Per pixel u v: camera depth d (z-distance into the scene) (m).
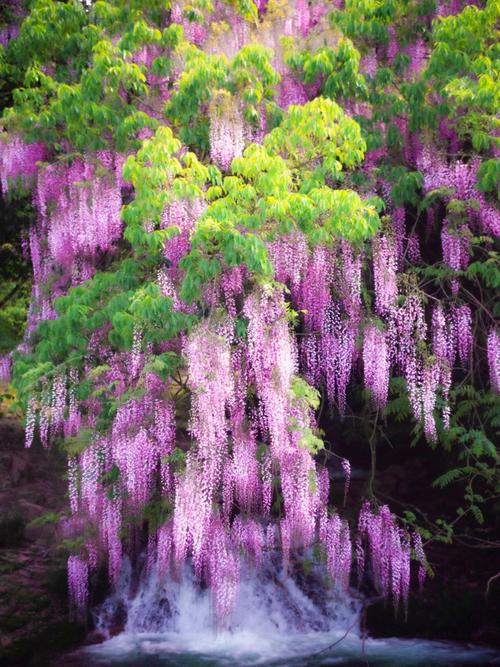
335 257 6.24
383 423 10.32
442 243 6.34
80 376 6.57
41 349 6.32
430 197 6.51
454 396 6.72
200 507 5.57
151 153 5.05
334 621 7.26
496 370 6.31
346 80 6.06
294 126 5.27
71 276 7.19
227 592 6.30
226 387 5.41
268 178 4.91
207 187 6.38
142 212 5.21
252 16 6.66
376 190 6.71
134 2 6.46
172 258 5.91
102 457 6.30
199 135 6.27
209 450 5.68
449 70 5.87
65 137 7.05
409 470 10.98
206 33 6.90
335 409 9.13
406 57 6.48
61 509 9.44
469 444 7.84
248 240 4.85
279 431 5.59
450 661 6.33
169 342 6.20
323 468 6.84
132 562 7.62
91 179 6.75
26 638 6.58
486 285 6.45
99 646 6.74
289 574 7.50
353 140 5.26
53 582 7.46
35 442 11.62
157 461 6.18
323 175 5.38
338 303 6.48
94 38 6.53
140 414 6.06
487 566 8.14
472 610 7.14
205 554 6.45
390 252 6.19
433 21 6.01
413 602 7.41
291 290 6.39
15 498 9.73
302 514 5.90
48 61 7.36
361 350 6.72
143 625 7.20
